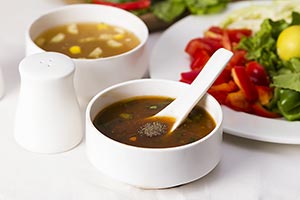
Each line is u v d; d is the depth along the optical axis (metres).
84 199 0.59
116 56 0.68
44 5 0.93
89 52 0.72
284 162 0.65
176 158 0.57
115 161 0.58
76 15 0.77
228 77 0.72
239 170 0.63
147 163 0.57
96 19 0.78
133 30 0.76
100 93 0.63
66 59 0.64
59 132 0.63
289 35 0.75
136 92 0.65
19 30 0.85
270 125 0.66
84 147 0.65
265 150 0.66
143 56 0.72
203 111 0.63
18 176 0.61
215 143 0.60
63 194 0.60
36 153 0.64
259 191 0.61
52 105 0.62
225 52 0.62
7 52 0.79
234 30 0.81
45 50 0.72
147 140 0.59
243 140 0.67
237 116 0.67
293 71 0.74
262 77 0.73
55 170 0.62
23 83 0.62
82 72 0.67
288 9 0.85
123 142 0.59
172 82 0.65
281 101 0.70
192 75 0.70
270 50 0.77
